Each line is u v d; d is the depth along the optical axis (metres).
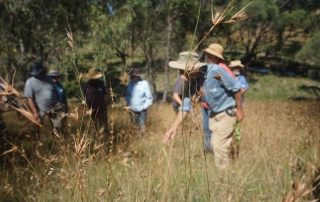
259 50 37.06
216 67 3.44
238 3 10.34
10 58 10.73
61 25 10.42
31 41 10.62
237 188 2.38
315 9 28.66
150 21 19.20
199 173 2.71
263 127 4.25
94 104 4.88
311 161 2.33
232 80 3.40
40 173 2.40
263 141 3.45
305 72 34.41
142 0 17.06
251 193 2.52
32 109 4.86
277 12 22.95
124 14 13.43
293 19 27.81
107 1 12.55
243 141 3.75
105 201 1.57
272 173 2.84
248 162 3.23
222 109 3.51
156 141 3.58
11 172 2.66
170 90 26.22
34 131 3.86
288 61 36.25
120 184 1.85
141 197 1.77
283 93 28.45
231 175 2.89
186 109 3.22
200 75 3.46
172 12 19.03
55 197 2.10
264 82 31.92
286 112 6.04
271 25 28.70
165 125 4.42
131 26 15.66
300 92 28.34
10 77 10.60
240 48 40.03
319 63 20.62
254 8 18.16
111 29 12.51
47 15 10.59
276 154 3.12
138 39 19.33
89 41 11.90
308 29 28.14
